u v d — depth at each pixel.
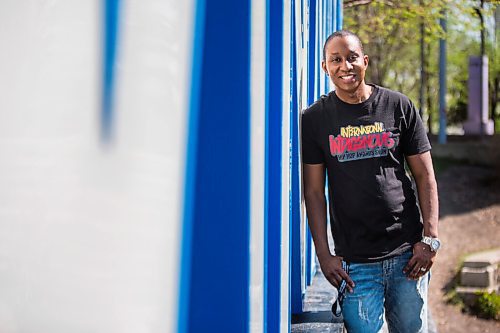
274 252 2.47
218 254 1.76
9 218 1.23
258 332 1.91
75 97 1.23
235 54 1.71
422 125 3.30
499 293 11.07
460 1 12.30
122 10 1.27
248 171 1.73
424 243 3.26
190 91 1.52
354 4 12.14
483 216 14.39
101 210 1.24
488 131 22.58
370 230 3.25
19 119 1.23
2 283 1.24
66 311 1.25
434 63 27.16
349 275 3.32
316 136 3.30
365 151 3.23
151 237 1.32
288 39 2.66
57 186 1.23
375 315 3.30
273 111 2.38
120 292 1.26
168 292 1.41
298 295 4.12
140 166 1.29
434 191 3.31
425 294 3.38
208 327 1.77
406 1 12.60
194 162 1.62
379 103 3.24
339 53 3.18
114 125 1.25
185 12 1.45
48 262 1.24
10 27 1.23
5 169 1.23
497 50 24.83
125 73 1.27
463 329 10.09
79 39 1.24
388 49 24.12
